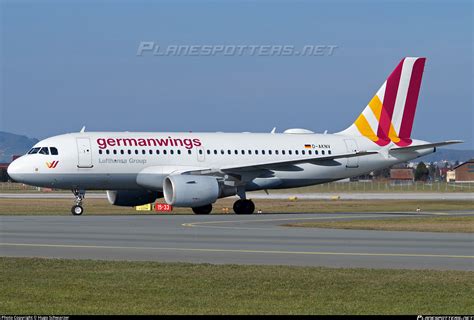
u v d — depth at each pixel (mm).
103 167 150000
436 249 82375
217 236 96812
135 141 153500
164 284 58500
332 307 50594
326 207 189875
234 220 130000
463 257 75500
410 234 100938
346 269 65812
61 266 67188
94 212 165625
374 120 174250
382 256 76062
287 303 51938
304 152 167625
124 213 160625
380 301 52781
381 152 172750
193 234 99688
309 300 53062
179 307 50281
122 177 151625
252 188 162250
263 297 54000
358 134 173750
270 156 164625
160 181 154125
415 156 175250
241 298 53656
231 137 163625
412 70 175375
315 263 70812
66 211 167875
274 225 117375
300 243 88312
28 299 52594
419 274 63219
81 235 97875
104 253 78188
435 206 195125
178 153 156125
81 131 155625
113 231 104062
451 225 116875
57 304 50906
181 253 78250
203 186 148625
